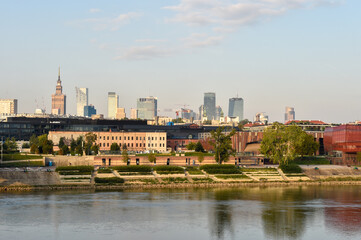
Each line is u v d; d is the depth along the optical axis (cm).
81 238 15450
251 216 18638
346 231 16600
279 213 19238
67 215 18438
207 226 17100
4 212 18838
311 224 17500
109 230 16400
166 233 16150
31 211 19050
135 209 19625
